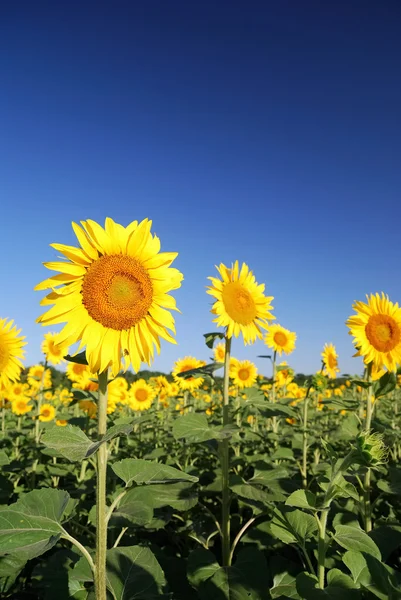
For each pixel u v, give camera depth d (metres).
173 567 1.02
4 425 2.40
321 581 0.71
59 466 1.55
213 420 1.80
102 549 0.65
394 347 1.33
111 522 0.81
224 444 1.02
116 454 1.59
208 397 3.08
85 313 0.73
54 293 0.72
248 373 2.14
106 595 0.71
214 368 1.06
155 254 0.77
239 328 1.09
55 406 3.08
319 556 0.72
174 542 1.26
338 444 1.94
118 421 1.41
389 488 1.06
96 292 0.72
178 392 2.70
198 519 1.32
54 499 0.68
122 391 2.10
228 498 1.00
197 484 1.40
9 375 1.33
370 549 0.70
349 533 0.74
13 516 0.64
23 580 1.02
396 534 0.96
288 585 0.87
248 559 0.89
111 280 0.73
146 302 0.75
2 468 1.44
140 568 0.75
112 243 0.75
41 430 1.89
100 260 0.74
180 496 1.03
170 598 0.70
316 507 0.73
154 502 0.92
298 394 2.62
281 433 1.95
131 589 0.71
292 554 1.08
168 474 0.75
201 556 0.89
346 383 3.07
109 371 0.72
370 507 1.08
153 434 2.15
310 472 1.57
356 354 1.37
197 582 0.83
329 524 1.12
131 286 0.74
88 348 0.71
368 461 0.68
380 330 1.32
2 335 1.32
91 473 1.55
